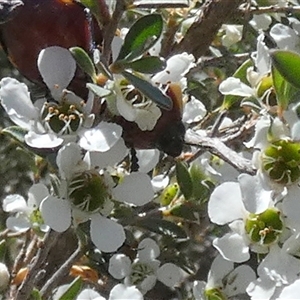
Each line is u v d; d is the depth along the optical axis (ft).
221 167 0.56
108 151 0.47
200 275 0.65
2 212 0.87
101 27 0.47
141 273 0.58
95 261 0.56
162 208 0.60
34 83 0.48
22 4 0.46
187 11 0.68
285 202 0.47
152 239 0.61
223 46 0.75
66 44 0.47
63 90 0.46
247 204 0.46
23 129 0.49
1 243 0.59
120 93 0.45
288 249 0.48
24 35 0.47
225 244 0.50
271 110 0.49
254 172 0.47
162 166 0.60
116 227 0.49
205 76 0.76
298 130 0.46
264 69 0.52
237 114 0.73
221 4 0.63
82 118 0.46
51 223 0.47
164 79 0.48
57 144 0.46
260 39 0.52
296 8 0.64
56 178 0.48
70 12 0.47
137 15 0.65
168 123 0.47
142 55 0.46
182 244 0.64
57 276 0.55
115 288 0.50
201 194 0.59
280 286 0.48
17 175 1.01
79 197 0.48
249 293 0.49
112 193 0.49
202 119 0.63
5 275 0.58
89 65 0.44
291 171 0.47
